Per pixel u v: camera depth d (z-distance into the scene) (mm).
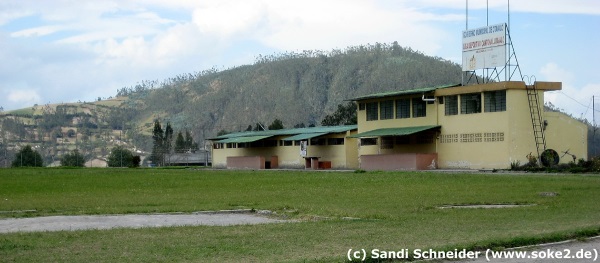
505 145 58375
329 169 75062
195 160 132375
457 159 63375
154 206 28625
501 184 38688
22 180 53094
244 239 17625
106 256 15250
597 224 19375
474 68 65125
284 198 32125
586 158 61562
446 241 16656
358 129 76438
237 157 92500
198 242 17172
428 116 66750
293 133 87625
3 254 15594
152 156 144375
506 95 58469
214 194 35781
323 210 25312
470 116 61938
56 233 19172
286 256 15000
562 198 29281
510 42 62000
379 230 19078
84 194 36781
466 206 27000
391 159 67438
